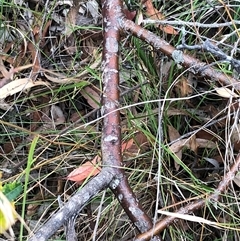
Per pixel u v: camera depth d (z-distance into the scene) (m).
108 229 0.79
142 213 0.65
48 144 0.82
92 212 0.79
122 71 0.87
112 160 0.66
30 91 0.87
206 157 0.84
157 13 0.88
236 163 0.69
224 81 0.73
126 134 0.82
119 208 0.79
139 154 0.82
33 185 0.84
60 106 0.89
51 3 0.91
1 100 0.85
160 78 0.83
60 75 0.85
